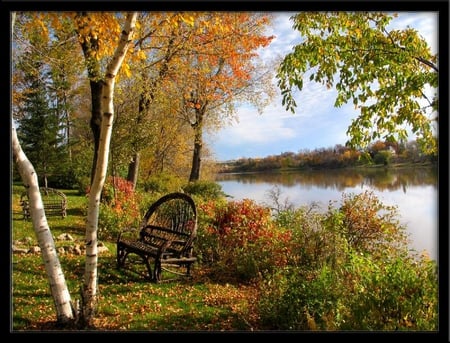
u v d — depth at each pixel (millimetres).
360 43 5426
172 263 6523
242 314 5090
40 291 5473
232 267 7180
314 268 5520
